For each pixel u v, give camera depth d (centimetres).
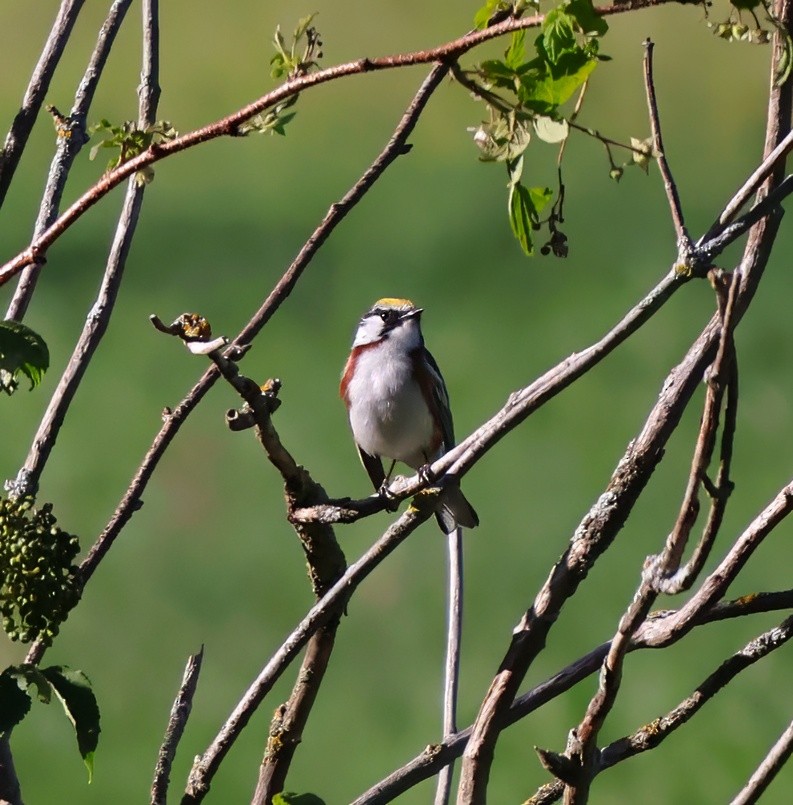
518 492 1481
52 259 2069
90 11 2756
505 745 1139
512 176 415
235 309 1912
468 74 394
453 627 496
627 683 1197
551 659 1216
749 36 386
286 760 457
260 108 392
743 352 1722
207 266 2059
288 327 1861
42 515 368
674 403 404
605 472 1498
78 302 1920
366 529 1430
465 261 2058
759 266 407
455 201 2244
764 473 1459
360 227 2191
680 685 1185
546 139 402
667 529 1359
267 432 425
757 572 1290
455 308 1925
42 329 1839
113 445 1594
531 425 1600
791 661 1212
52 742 1149
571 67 391
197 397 505
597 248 2066
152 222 2216
